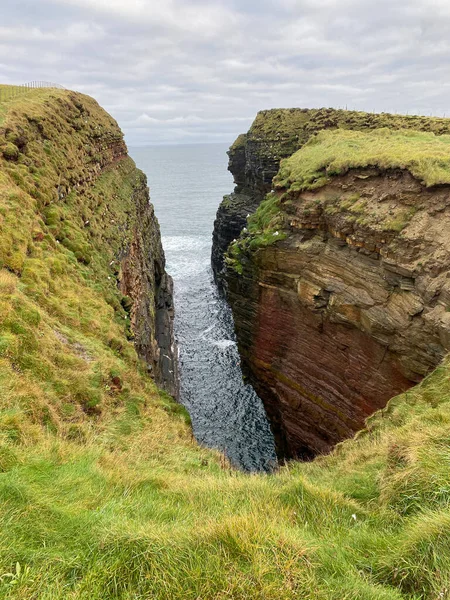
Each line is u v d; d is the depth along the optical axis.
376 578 5.29
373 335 22.14
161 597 4.65
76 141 33.94
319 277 25.53
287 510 7.22
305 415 28.88
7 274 15.13
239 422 36.12
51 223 21.94
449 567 4.86
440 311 18.59
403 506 6.94
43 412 10.37
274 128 61.09
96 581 4.81
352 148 28.16
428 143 24.98
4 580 4.57
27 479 6.88
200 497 8.04
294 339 28.78
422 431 8.88
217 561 5.01
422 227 20.08
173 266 87.69
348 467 10.93
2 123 23.05
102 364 14.57
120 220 35.41
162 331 45.75
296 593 4.66
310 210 26.33
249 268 31.31
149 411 14.93
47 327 14.16
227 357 46.91
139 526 5.86
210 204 175.38
